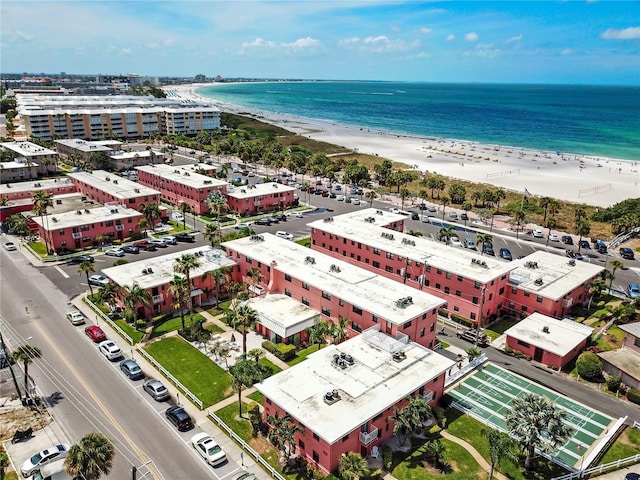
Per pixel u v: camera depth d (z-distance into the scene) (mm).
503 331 75812
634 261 105812
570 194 168750
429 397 53000
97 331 67812
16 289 83562
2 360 60438
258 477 44500
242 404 54844
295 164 187500
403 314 62188
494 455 42125
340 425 44219
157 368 61656
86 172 156375
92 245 105500
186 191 135875
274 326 67500
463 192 153250
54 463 43656
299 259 81750
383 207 146250
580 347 68250
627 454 48594
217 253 90688
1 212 117312
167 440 48594
